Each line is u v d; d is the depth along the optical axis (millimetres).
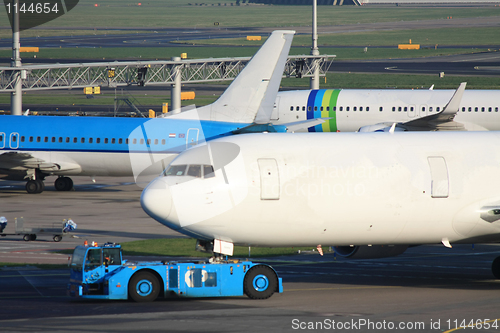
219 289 103875
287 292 111125
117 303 102062
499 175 114688
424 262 142750
